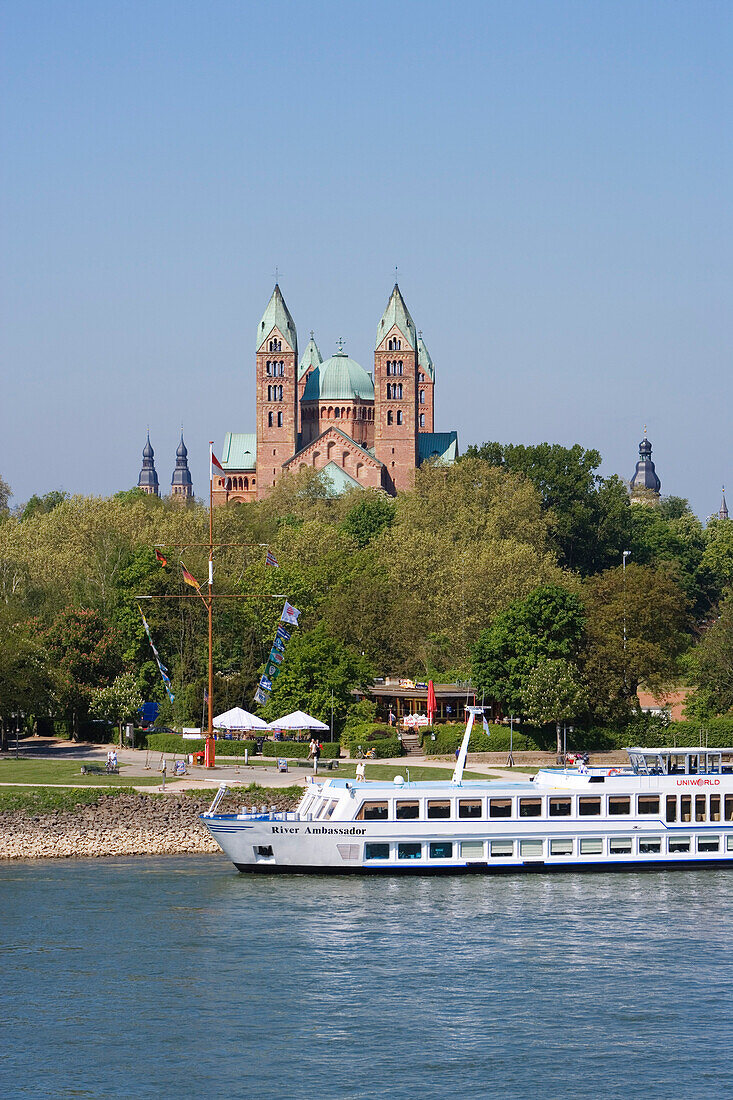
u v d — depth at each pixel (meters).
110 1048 67.44
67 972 78.25
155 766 139.00
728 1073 64.94
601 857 103.88
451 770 136.00
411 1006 73.00
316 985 76.19
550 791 103.38
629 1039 68.88
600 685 157.38
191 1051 67.00
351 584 196.38
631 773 106.69
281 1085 63.22
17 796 116.69
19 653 153.88
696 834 105.44
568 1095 62.41
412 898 95.06
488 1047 67.75
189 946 83.06
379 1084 63.41
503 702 163.25
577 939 85.69
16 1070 64.88
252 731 159.12
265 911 91.25
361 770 114.62
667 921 89.88
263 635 180.38
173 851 111.69
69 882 99.38
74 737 166.38
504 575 196.38
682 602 171.75
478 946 83.88
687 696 174.25
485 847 102.44
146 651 173.12
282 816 102.62
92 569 197.50
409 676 184.25
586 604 168.12
